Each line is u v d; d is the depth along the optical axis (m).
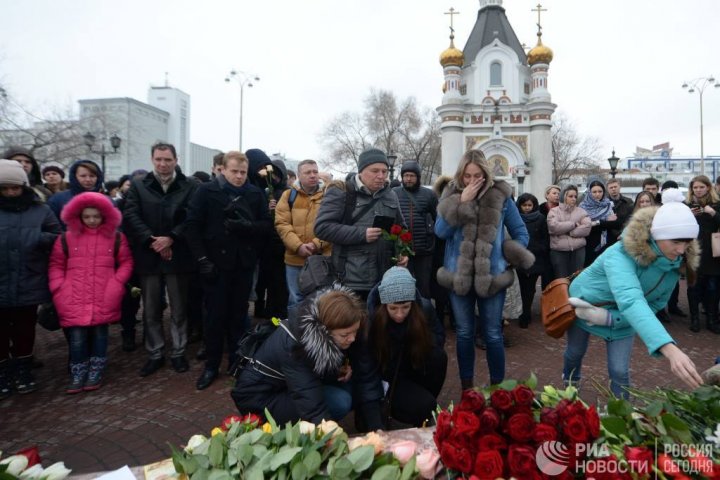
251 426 1.74
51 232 4.05
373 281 3.43
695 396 1.79
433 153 42.72
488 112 30.94
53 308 4.05
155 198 4.33
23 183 3.87
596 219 6.39
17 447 3.05
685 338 5.38
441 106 30.92
